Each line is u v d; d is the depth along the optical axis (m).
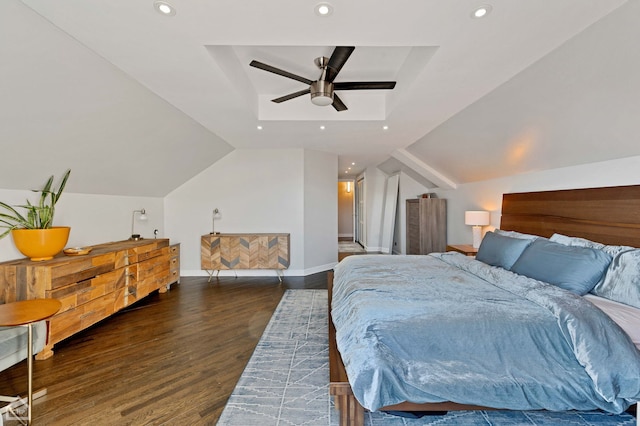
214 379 2.14
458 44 1.95
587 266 2.03
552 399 1.45
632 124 2.05
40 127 2.27
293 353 2.51
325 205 5.68
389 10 1.61
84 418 1.73
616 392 1.39
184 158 4.39
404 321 1.62
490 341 1.53
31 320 1.69
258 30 1.80
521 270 2.44
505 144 3.27
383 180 7.83
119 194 4.11
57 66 1.94
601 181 2.49
